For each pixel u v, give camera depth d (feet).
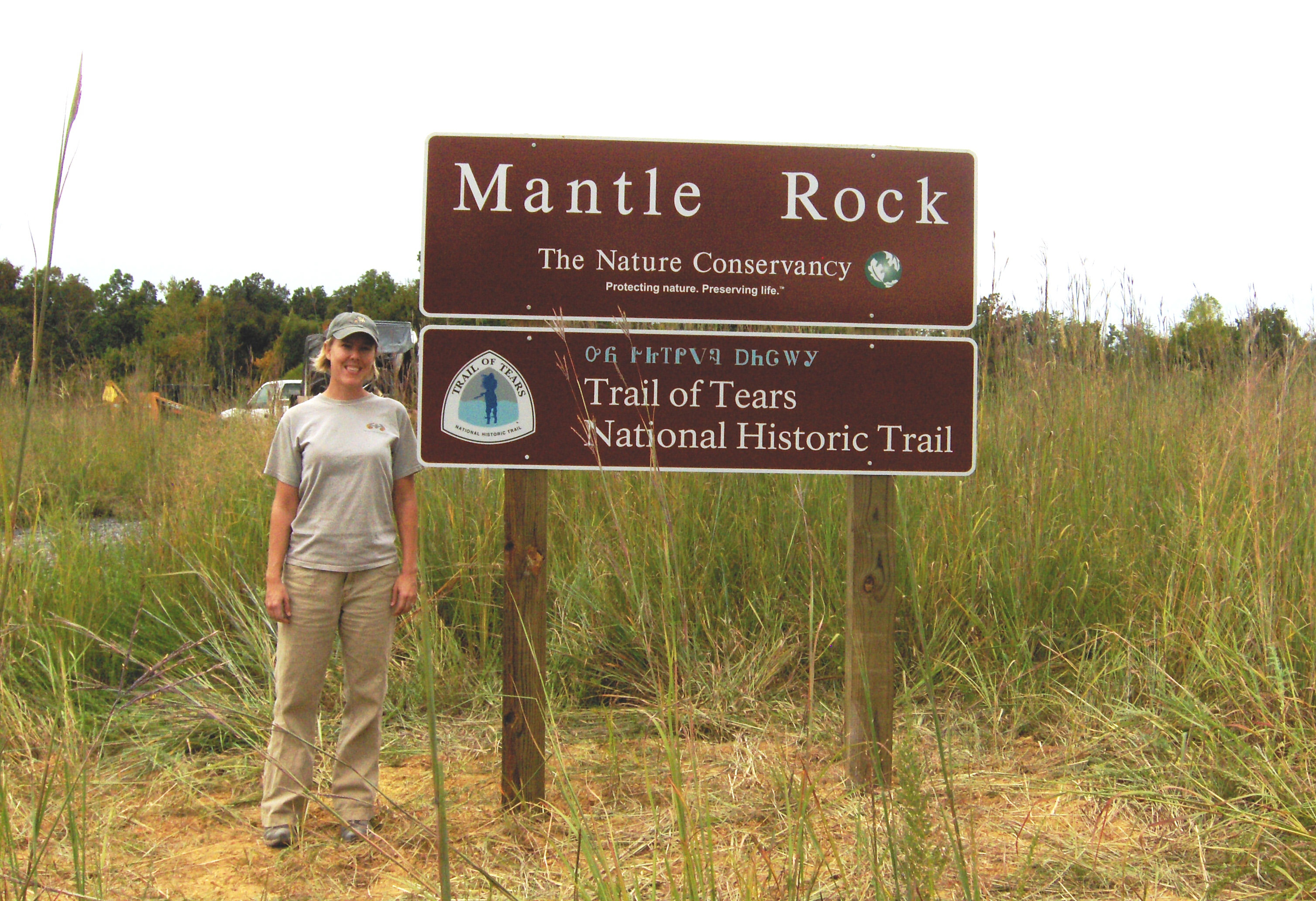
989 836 10.71
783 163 11.98
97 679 15.26
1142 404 18.85
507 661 11.51
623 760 13.08
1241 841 10.33
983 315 19.69
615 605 15.85
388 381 19.13
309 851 10.79
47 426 29.78
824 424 12.01
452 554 17.02
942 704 14.67
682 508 16.26
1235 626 13.80
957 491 16.46
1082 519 16.31
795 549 16.57
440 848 5.98
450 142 11.62
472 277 11.66
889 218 12.10
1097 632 15.28
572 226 11.75
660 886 9.39
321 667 11.18
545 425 11.66
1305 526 14.93
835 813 11.18
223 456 21.59
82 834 8.77
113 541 18.58
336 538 11.11
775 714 14.48
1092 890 9.64
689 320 11.90
